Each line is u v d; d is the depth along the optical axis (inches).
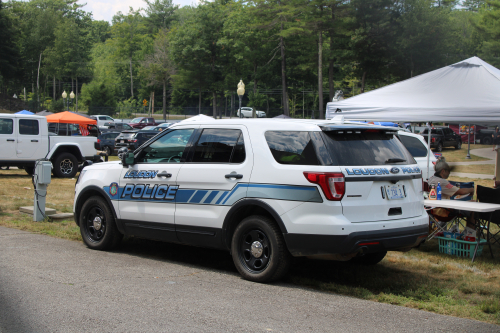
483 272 232.5
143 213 239.9
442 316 164.9
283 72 1910.7
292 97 2549.2
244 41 2041.1
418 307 175.2
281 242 194.7
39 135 605.6
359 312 166.1
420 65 1637.6
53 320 150.7
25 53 3110.2
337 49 1775.3
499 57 1689.2
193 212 220.8
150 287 190.1
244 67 2242.9
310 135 194.2
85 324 147.8
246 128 213.3
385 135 208.8
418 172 209.9
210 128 226.8
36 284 189.5
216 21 2185.0
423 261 250.8
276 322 153.5
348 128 191.9
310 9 1643.7
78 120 713.0
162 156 240.7
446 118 299.0
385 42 1614.2
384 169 195.0
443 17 1587.1
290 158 195.2
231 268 230.5
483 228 273.6
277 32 1916.8
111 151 1138.7
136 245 279.3
